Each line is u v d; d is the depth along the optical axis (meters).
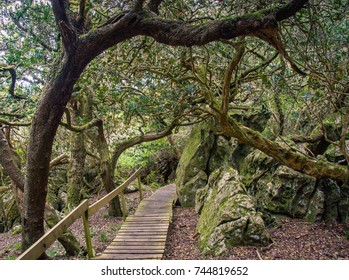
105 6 5.37
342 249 5.10
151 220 7.78
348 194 6.34
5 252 7.56
